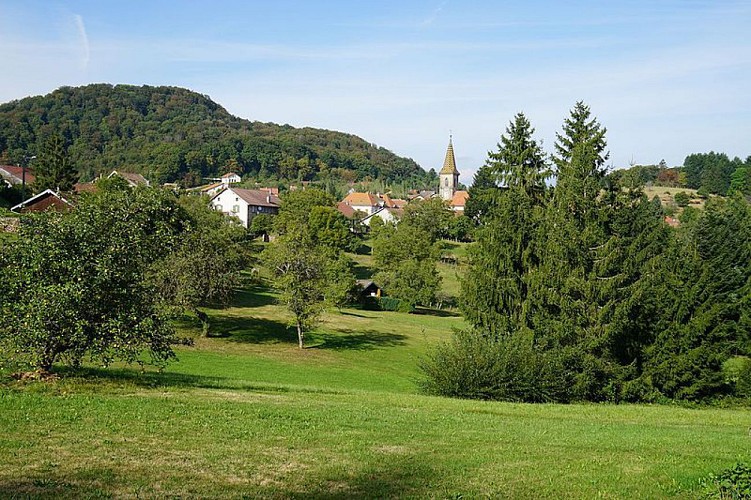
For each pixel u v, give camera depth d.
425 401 23.36
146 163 195.75
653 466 13.02
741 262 50.50
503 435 16.44
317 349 49.00
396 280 84.31
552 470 12.47
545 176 45.19
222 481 10.56
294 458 12.34
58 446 11.87
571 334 32.62
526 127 46.91
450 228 121.50
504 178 46.97
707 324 33.78
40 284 17.72
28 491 9.31
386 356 48.78
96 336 18.66
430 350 34.72
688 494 10.87
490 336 31.94
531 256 36.34
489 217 45.12
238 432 14.16
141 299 19.75
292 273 49.38
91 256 18.66
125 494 9.55
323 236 100.62
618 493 10.91
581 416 22.48
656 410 26.28
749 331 45.16
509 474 12.01
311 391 23.97
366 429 15.82
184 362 37.34
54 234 18.27
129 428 13.66
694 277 38.47
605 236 35.66
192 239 43.56
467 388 28.50
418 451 13.63
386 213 153.88
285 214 107.38
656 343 33.94
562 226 34.41
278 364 40.91
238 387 22.48
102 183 64.81
